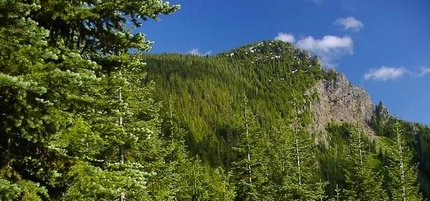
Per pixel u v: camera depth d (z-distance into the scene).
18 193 5.76
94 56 7.86
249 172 32.69
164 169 21.77
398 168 39.81
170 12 7.61
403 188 39.12
